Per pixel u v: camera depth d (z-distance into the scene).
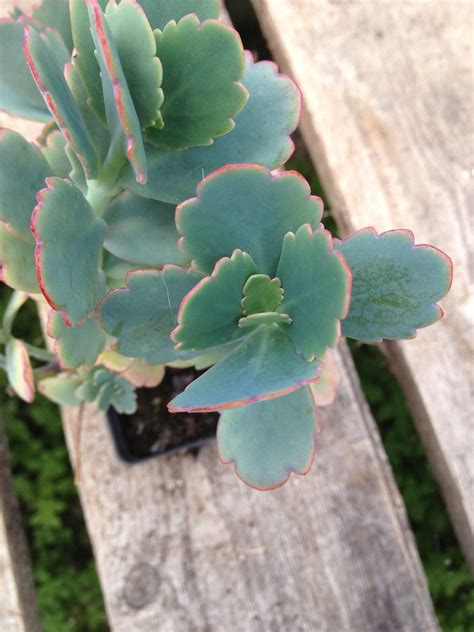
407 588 0.35
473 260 0.37
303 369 0.18
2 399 0.52
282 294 0.20
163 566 0.35
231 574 0.35
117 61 0.17
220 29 0.18
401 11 0.41
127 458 0.35
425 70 0.40
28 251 0.20
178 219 0.19
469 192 0.38
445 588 0.50
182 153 0.21
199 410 0.16
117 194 0.23
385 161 0.39
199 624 0.35
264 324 0.20
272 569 0.35
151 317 0.21
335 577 0.35
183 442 0.35
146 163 0.20
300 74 0.40
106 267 0.25
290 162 0.54
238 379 0.18
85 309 0.20
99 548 0.36
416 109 0.39
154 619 0.35
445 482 0.40
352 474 0.36
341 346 0.38
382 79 0.40
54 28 0.24
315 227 0.20
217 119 0.20
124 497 0.36
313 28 0.41
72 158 0.22
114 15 0.18
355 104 0.40
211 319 0.20
